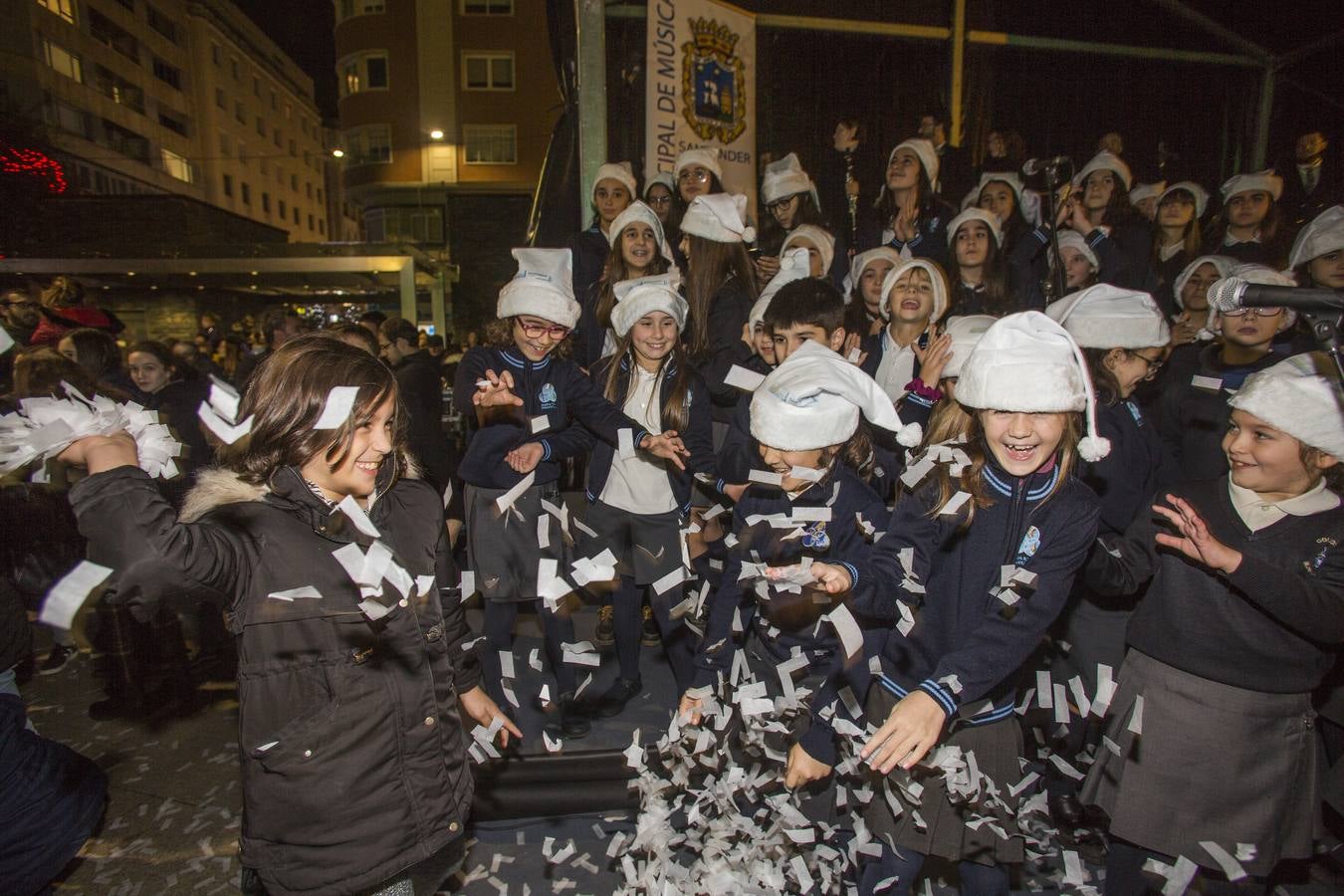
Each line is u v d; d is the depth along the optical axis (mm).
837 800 1944
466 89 30062
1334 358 1301
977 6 5355
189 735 3055
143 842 2383
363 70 30234
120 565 1116
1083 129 5660
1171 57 5684
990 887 1720
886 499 2852
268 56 50500
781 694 2012
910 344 3090
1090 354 2236
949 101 5426
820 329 2551
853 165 5340
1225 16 5605
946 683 1495
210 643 3617
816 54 5172
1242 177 4406
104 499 1141
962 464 1696
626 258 3363
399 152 30422
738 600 2072
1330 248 2848
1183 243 4699
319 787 1276
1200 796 1657
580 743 2807
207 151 43094
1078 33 5527
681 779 2035
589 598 3602
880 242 5047
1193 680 1679
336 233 61500
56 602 969
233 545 1228
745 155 5090
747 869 1832
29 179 17828
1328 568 1561
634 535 2930
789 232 4586
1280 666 1604
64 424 1180
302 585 1274
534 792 2396
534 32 29859
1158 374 3045
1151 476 2297
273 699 1268
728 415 3387
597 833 2332
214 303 19312
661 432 2871
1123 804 1734
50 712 3266
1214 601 1650
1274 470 1571
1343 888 2072
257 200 48938
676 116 4672
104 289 17703
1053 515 1613
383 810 1325
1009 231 4754
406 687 1357
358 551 1216
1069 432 1604
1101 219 4836
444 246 30891
